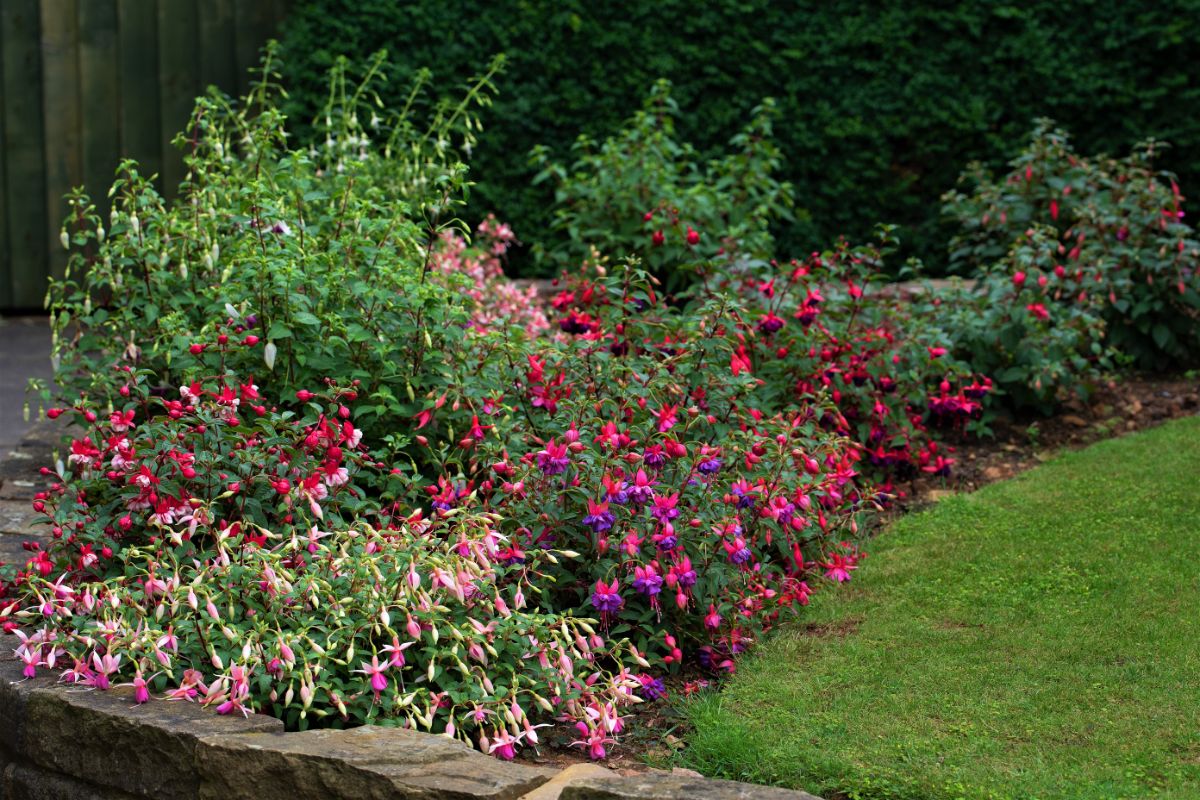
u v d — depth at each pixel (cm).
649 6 801
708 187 689
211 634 318
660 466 379
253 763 277
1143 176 668
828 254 551
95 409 473
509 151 809
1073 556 412
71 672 314
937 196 822
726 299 440
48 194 877
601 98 814
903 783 284
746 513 399
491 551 332
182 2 866
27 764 317
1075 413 585
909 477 523
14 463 510
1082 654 346
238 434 382
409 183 580
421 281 449
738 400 448
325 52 773
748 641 370
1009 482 496
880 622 381
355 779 269
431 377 431
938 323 585
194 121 521
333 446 388
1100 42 796
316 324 417
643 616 362
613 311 480
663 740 326
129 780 295
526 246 811
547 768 297
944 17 800
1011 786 279
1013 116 807
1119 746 296
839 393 518
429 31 791
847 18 802
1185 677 328
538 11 799
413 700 318
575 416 392
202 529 369
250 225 453
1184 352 634
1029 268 596
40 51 863
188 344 416
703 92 817
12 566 374
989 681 335
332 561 338
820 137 809
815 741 308
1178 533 422
